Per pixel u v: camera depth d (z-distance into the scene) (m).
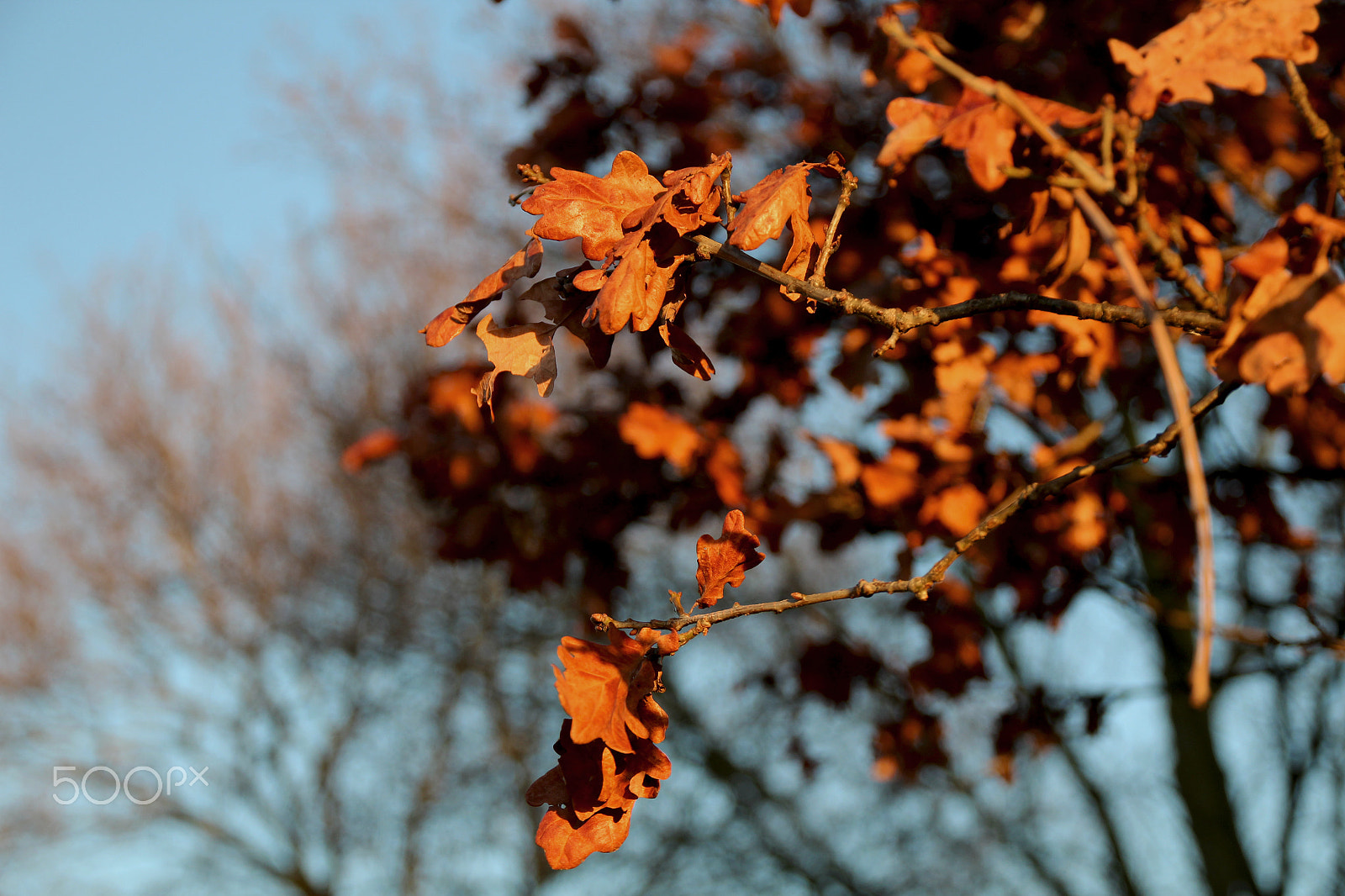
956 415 2.75
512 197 1.56
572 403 3.62
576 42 3.29
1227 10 1.55
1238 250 2.21
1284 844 5.56
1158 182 2.17
